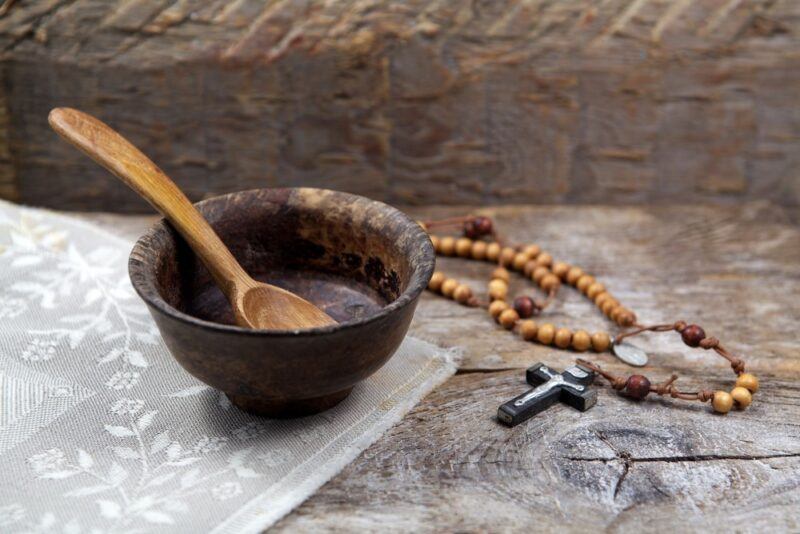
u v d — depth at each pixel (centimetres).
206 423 48
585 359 54
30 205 73
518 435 49
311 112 72
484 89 72
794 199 74
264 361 43
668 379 53
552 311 59
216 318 51
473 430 49
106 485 45
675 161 74
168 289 49
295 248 53
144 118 71
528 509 45
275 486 45
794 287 61
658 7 71
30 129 71
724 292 60
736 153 74
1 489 44
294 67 71
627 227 68
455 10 70
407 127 73
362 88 71
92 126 50
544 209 71
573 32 71
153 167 49
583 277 60
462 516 44
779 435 49
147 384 51
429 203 74
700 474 47
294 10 70
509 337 56
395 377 52
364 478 46
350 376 45
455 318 58
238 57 70
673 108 73
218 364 44
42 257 59
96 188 73
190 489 45
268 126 72
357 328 43
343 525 44
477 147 73
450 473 46
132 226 67
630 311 57
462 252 64
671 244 66
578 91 72
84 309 56
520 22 71
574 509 45
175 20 70
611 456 47
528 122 73
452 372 53
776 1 71
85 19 69
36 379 51
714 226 68
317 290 53
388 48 71
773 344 55
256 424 48
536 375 52
